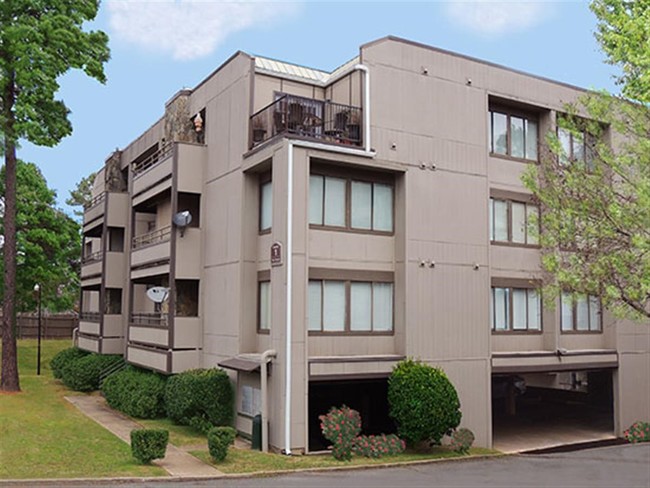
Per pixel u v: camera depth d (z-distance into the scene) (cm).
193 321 2116
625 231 1400
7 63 2422
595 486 1385
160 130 2594
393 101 1872
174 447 1678
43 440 1648
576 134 1537
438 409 1667
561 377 3017
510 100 2106
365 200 1861
